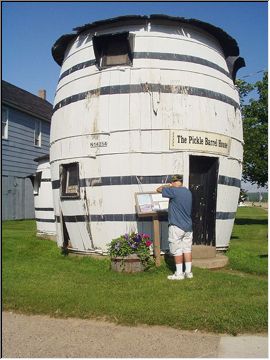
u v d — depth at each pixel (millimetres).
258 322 5000
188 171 8367
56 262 8781
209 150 8625
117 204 8344
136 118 8320
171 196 7281
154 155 8266
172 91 8445
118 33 8469
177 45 8750
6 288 6520
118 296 6062
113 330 4953
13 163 21359
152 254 8328
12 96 22359
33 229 15875
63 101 9297
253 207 57219
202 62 8898
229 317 5121
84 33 9312
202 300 5852
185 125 8414
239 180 9609
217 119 8820
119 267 7746
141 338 4703
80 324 5160
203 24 8898
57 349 4430
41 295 6121
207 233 9062
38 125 23766
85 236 8828
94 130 8555
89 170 8594
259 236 15492
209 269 8242
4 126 20719
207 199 9016
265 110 22578
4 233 13961
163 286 6660
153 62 8508
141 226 8297
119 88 8453
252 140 22391
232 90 9531
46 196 12586
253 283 6910
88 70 8914
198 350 4383
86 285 6738
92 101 8672
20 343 4598
